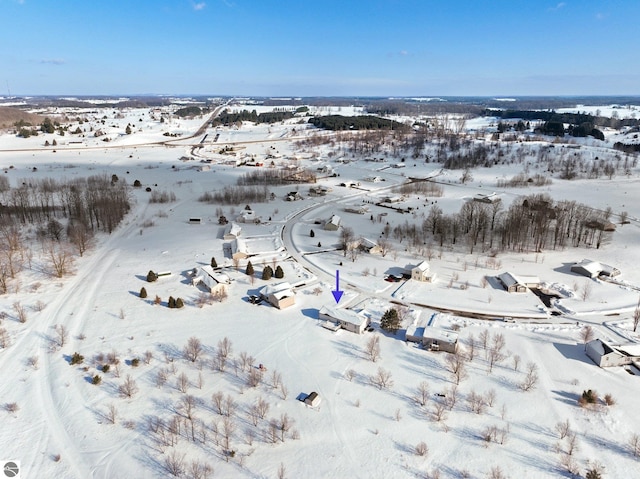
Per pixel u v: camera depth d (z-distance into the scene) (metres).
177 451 45.16
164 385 54.84
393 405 52.03
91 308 73.25
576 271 89.75
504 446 46.22
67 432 47.62
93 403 51.81
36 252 96.94
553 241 107.94
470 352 62.03
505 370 58.59
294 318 71.38
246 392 53.84
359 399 52.88
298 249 103.88
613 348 59.59
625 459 44.62
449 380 56.47
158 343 63.75
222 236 111.44
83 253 97.94
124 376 56.41
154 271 88.25
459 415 50.56
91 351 61.53
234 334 66.44
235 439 46.75
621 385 55.72
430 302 77.56
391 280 86.06
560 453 45.31
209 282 79.44
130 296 77.56
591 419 49.88
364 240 103.12
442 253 100.50
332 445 46.22
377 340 63.94
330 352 62.19
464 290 82.06
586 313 74.06
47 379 55.81
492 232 109.19
